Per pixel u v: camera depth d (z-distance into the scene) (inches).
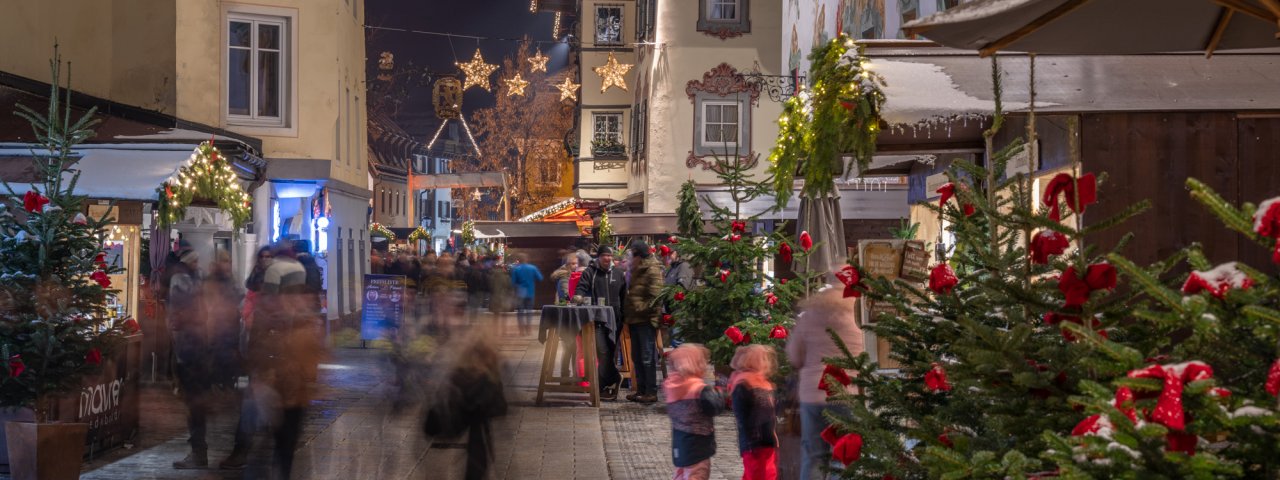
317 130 1106.1
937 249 204.8
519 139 2810.0
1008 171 424.8
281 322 377.7
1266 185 369.7
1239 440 117.6
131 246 586.2
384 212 3462.1
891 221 1074.7
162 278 692.7
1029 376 147.0
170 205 562.3
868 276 197.0
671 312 629.3
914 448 175.0
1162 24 194.9
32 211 401.4
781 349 386.9
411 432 517.7
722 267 533.3
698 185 1005.8
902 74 374.3
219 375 473.7
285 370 378.0
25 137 609.0
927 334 191.0
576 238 1904.5
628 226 1385.3
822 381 199.2
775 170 467.5
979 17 165.5
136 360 482.3
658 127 1414.9
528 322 1307.8
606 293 677.3
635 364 645.3
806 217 477.1
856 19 738.2
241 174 765.9
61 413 421.4
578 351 666.8
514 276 1301.7
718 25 1412.4
